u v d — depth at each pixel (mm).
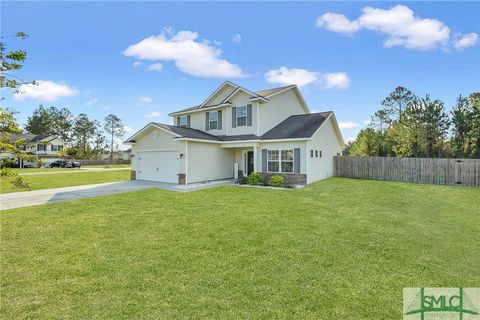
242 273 4043
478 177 13750
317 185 14086
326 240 5527
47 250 4977
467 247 5199
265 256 4695
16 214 7746
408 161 15844
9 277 3904
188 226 6520
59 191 12523
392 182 15289
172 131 15484
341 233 6008
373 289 3600
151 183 15734
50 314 3031
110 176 21391
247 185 14547
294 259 4566
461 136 19234
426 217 7566
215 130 18484
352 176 18000
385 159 16672
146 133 17219
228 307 3164
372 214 7848
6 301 3285
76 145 56875
